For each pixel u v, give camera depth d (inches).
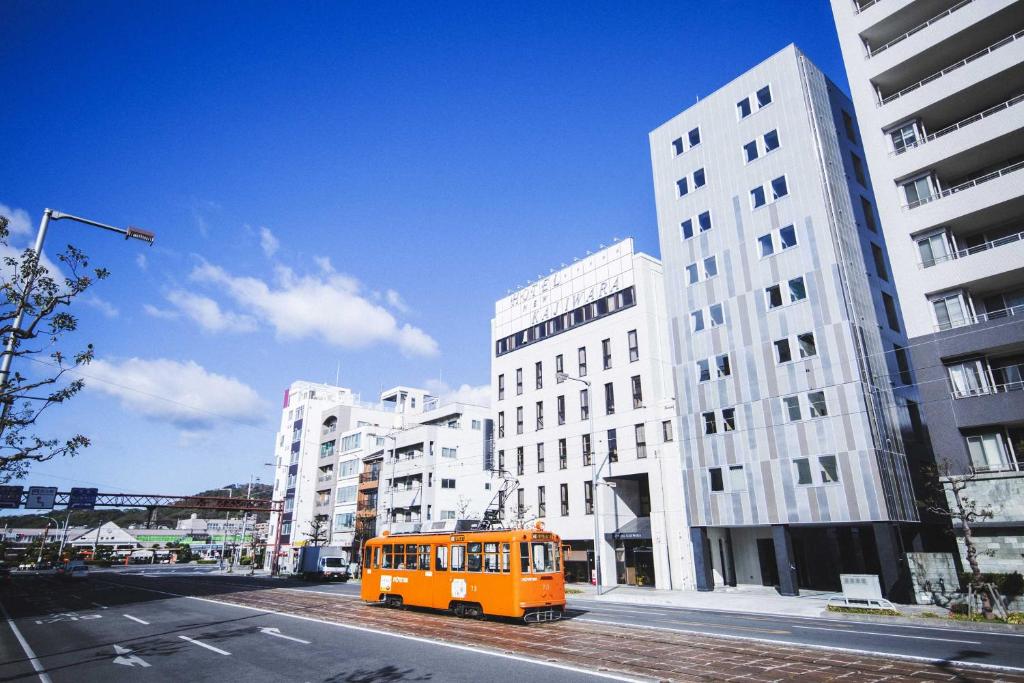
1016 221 1055.0
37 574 3058.6
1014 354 988.6
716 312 1370.6
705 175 1460.4
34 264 538.9
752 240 1334.9
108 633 724.0
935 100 1094.4
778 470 1194.6
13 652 597.0
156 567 4042.8
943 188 1150.3
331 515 2874.0
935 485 1178.0
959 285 1018.7
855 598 858.8
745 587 1331.2
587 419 1750.7
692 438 1357.0
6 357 518.9
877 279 1317.7
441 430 2378.2
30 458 522.9
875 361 1191.6
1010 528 869.8
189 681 454.3
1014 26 1061.8
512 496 1936.5
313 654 550.6
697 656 505.4
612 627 692.1
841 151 1368.1
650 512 1603.1
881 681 409.4
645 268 1724.9
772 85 1364.4
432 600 839.1
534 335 2003.0
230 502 2883.9
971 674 428.1
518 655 522.3
